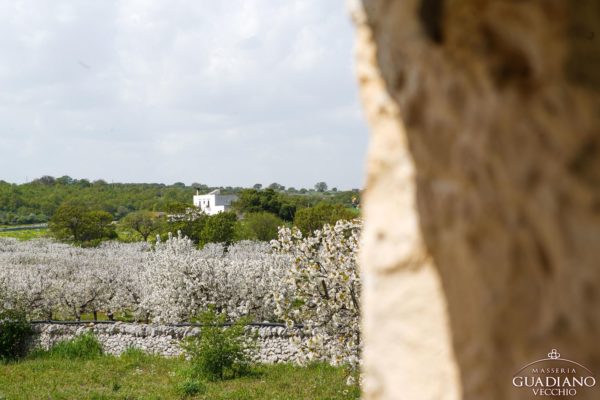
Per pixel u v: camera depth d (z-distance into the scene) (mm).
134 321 24719
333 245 11500
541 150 1605
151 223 56250
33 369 17578
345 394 12727
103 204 83000
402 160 2293
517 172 1675
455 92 1903
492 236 1800
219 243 39000
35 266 28953
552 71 1576
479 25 1753
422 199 2176
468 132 1867
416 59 2068
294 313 11898
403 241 2273
